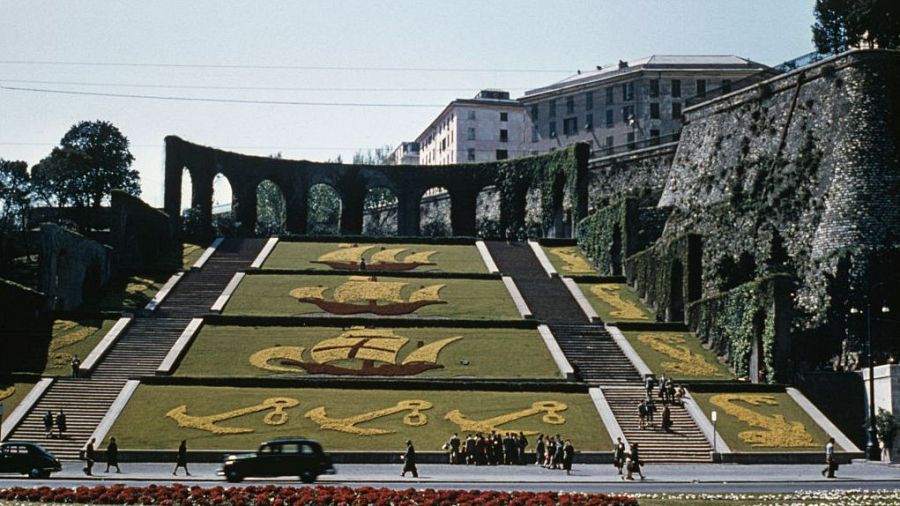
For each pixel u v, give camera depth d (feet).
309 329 340.59
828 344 323.57
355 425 258.78
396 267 431.43
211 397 275.59
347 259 441.27
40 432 254.06
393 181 540.52
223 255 444.14
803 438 262.47
